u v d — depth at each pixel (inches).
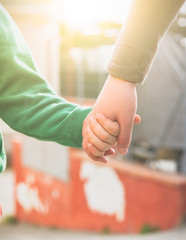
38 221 245.3
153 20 30.6
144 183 209.2
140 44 30.9
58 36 248.4
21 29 280.8
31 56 39.9
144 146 256.5
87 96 271.1
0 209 35.2
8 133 369.1
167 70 248.8
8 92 37.8
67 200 221.9
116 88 31.8
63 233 220.1
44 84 38.7
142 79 31.9
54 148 232.4
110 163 216.7
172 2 30.2
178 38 254.5
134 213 209.9
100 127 31.7
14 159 271.9
